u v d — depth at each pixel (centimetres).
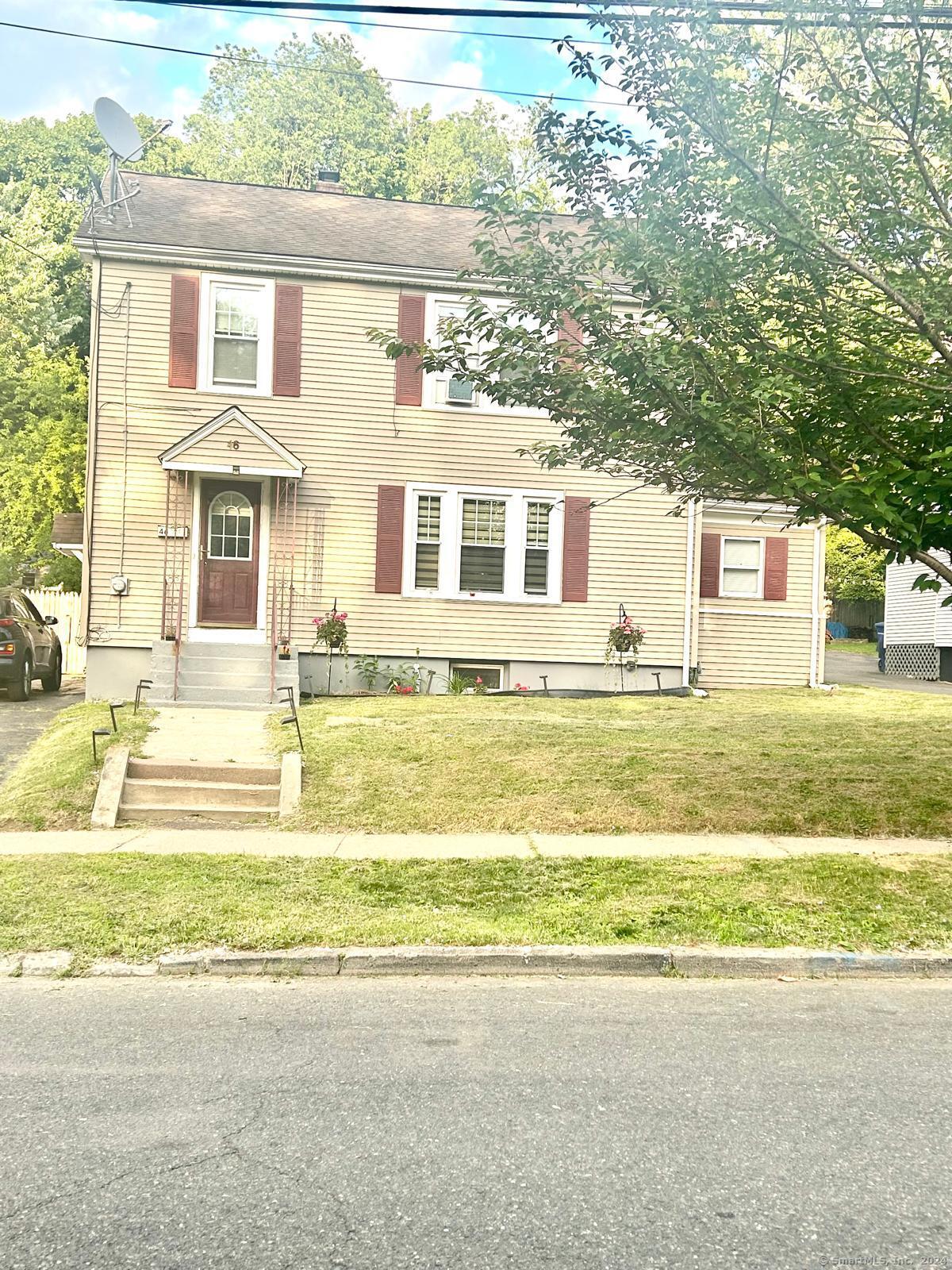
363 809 983
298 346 1669
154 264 1630
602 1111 408
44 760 1119
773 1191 346
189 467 1545
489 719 1341
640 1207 333
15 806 974
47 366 3391
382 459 1702
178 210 1798
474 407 1728
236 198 1933
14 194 4009
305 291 1677
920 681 2503
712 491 912
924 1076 454
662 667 1805
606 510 1783
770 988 588
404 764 1099
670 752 1162
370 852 855
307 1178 349
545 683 1755
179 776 1050
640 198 832
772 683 1936
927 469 791
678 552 1809
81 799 992
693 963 612
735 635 1922
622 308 1588
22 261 3538
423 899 713
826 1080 446
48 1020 512
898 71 801
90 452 1608
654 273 812
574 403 862
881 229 824
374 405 1697
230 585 1658
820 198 827
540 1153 370
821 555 1955
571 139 828
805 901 714
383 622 1705
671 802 991
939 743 1234
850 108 812
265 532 1661
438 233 1908
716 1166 363
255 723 1305
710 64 777
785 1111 412
